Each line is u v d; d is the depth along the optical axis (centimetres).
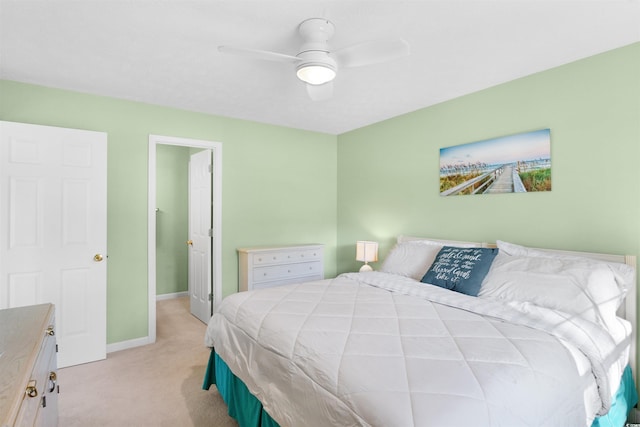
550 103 247
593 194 226
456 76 261
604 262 200
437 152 328
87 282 282
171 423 203
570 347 152
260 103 327
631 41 208
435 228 331
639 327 203
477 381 119
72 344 276
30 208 259
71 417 207
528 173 259
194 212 420
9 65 242
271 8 173
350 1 167
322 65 186
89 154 283
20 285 255
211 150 376
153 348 315
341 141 456
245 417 187
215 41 208
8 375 100
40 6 172
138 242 321
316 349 150
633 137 209
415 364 131
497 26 190
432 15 179
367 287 260
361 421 111
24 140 257
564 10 175
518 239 266
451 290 234
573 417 130
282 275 385
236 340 201
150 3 170
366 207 414
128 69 249
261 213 401
